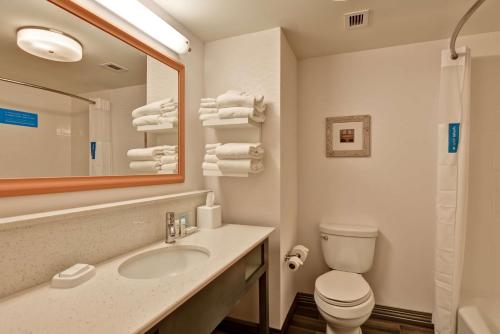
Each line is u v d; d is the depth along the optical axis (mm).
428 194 1967
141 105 1423
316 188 2256
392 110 2049
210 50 1974
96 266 1061
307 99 2275
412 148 2002
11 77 887
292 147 2105
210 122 1704
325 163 2230
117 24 1293
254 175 1831
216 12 1599
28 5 935
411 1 1480
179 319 831
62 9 1038
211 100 1757
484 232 1817
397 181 2039
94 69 1171
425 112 1971
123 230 1222
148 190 1457
